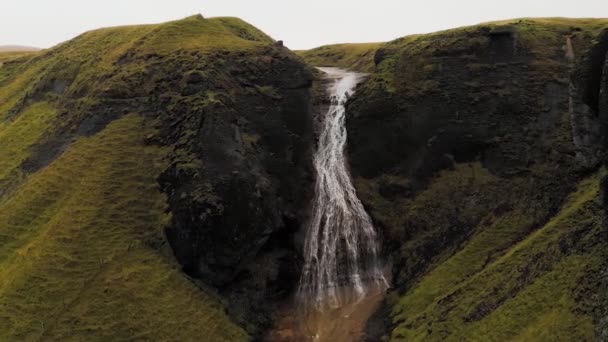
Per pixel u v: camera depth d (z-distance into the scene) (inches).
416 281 1657.2
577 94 1485.0
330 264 1866.4
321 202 1989.4
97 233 1665.8
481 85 1963.6
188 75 2053.4
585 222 1325.0
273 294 1728.6
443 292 1520.7
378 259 1859.0
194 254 1651.1
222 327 1540.4
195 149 1827.0
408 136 1978.3
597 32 2000.5
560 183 1641.2
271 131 2033.7
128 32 2714.1
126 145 1935.3
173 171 1802.4
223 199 1704.0
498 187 1760.6
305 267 1854.1
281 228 1824.6
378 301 1695.4
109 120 2059.5
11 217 1772.9
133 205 1763.0
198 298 1592.0
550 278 1228.5
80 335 1409.9
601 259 1152.8
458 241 1691.7
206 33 2476.6
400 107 2017.7
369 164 2020.2
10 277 1551.4
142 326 1457.9
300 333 1615.4
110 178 1823.3
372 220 1911.9
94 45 2696.9
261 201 1780.3
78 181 1838.1
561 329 1071.6
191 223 1659.7
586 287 1120.8
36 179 1897.1
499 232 1626.5
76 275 1547.7
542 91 1897.1
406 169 1952.5
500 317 1232.2
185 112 1951.3
